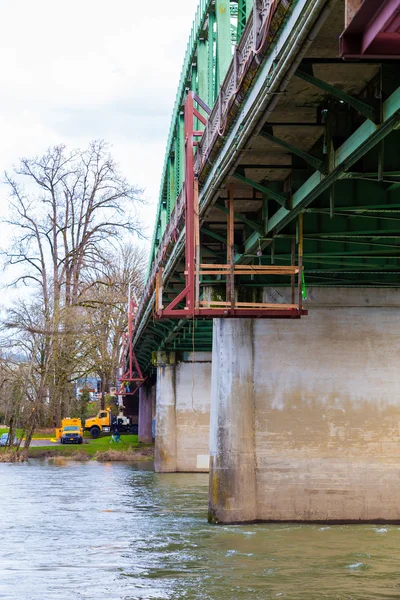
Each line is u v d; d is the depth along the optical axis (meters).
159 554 22.64
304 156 17.33
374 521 27.98
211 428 29.42
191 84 31.62
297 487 28.22
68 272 82.00
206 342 51.47
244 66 16.64
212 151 20.62
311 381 28.69
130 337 69.19
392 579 19.48
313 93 16.03
